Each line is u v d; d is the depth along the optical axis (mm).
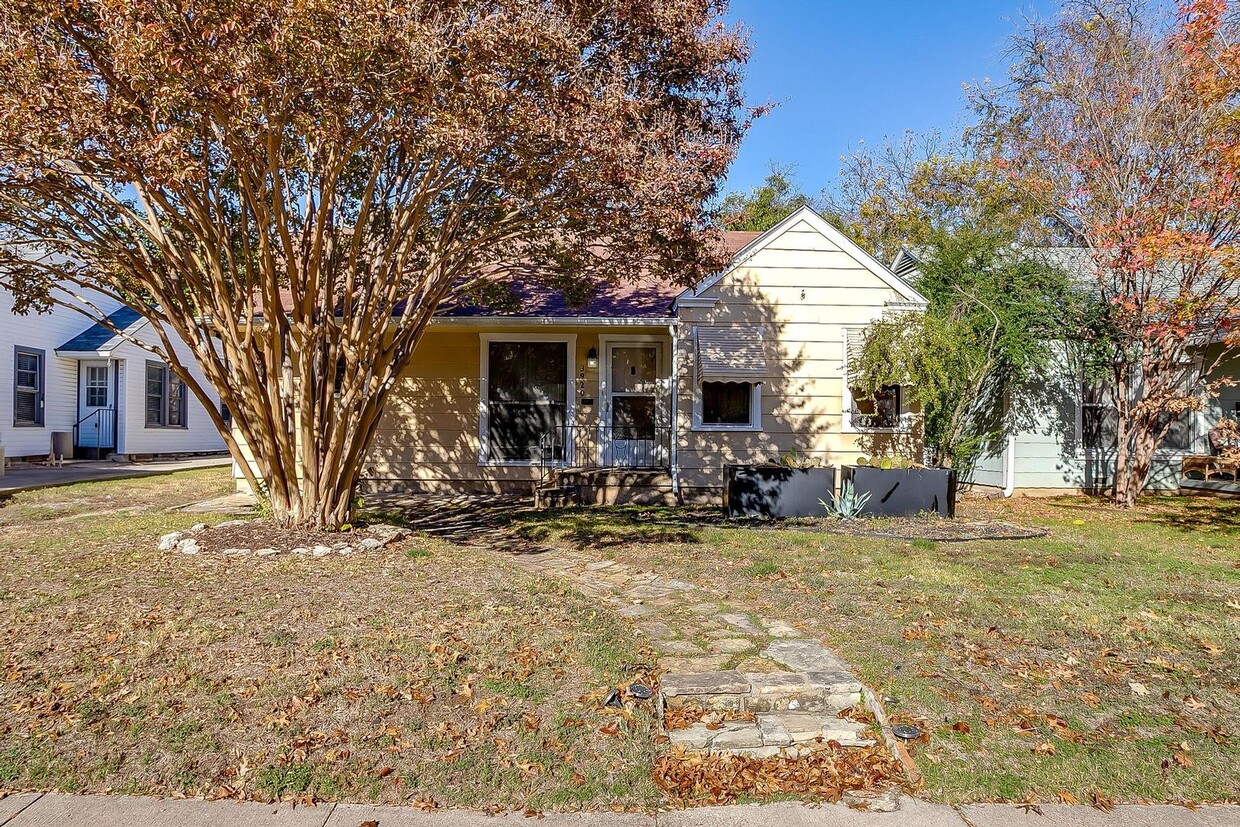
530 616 5305
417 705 3891
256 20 5293
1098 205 11883
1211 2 8977
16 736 3480
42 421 18562
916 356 10523
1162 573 6949
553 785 3293
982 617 5492
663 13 7629
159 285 7402
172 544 7418
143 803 3076
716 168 7676
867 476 10453
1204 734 3770
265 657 4402
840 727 3816
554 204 7121
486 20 6055
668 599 6082
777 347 12227
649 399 13188
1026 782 3352
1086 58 12148
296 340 7844
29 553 7188
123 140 5664
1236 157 8883
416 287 8281
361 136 6309
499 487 12977
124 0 4969
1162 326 10398
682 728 3814
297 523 7973
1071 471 13719
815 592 6195
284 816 3029
